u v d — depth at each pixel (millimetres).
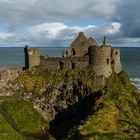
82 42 122938
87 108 102625
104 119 88688
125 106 95938
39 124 104500
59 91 111875
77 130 85875
